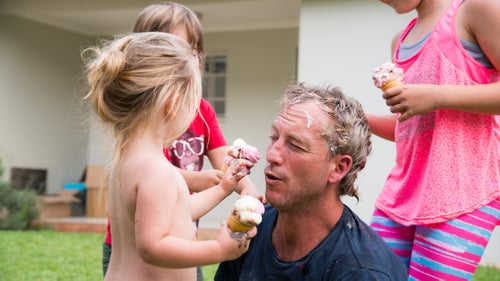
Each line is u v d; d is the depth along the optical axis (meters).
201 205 2.38
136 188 2.04
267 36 11.31
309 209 2.02
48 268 6.80
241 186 2.80
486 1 2.42
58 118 12.32
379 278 1.89
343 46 7.73
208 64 11.80
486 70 2.51
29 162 11.82
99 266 7.00
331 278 1.96
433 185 2.50
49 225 10.77
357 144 2.02
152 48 2.17
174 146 3.14
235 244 1.95
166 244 1.93
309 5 7.89
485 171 2.50
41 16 11.48
